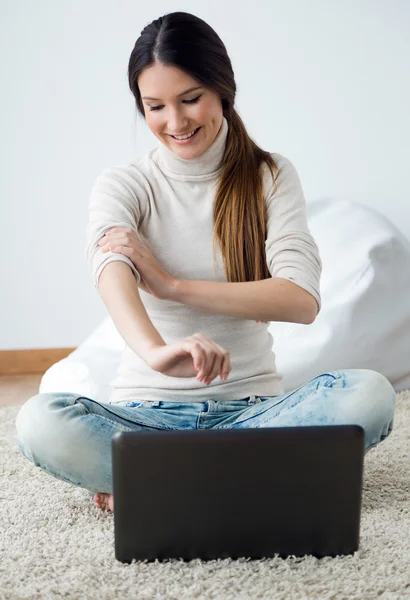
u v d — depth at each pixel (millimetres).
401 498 1910
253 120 3832
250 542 1520
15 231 3863
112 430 1708
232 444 1475
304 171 3855
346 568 1489
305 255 1815
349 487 1509
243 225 1859
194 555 1526
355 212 3225
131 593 1422
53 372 2912
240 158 1896
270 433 1483
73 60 3795
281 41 3785
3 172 3828
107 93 3812
